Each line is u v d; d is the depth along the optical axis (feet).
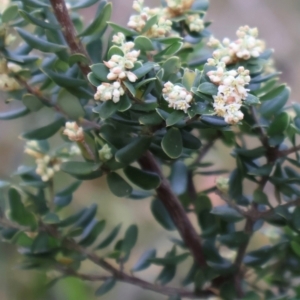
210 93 1.32
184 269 1.85
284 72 2.49
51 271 1.59
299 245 1.50
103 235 2.21
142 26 1.46
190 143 1.39
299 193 1.46
